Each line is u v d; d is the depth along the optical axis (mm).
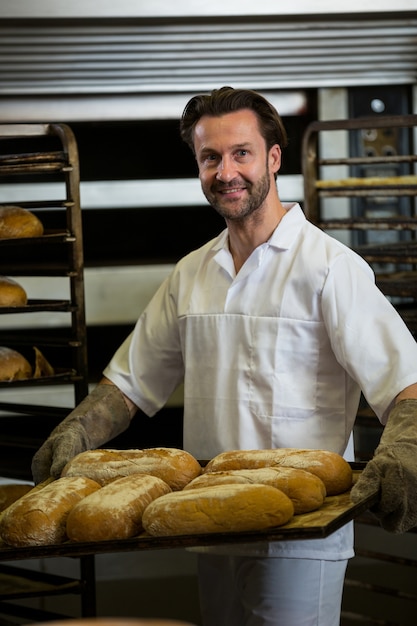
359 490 1667
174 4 2932
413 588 3348
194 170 3760
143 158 3719
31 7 2869
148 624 650
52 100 3328
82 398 2477
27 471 2648
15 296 2459
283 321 2070
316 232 2113
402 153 3527
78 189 2422
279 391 2068
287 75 3307
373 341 1992
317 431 2076
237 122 2021
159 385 2379
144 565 3336
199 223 3797
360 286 2029
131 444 3561
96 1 2896
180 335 2248
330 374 2088
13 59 3084
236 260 2180
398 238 3564
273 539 1478
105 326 3646
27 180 3592
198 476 1806
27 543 1610
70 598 3260
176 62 3178
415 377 1950
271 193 2127
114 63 3156
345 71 3320
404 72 3365
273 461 1770
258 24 3047
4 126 2428
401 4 3025
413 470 1676
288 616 1923
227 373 2129
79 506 1612
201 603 2047
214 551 1953
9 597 2363
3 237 2418
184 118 2148
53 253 3656
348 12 3023
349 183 2953
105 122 3455
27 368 2492
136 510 1610
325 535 1465
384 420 2006
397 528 1699
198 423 2178
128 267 3422
